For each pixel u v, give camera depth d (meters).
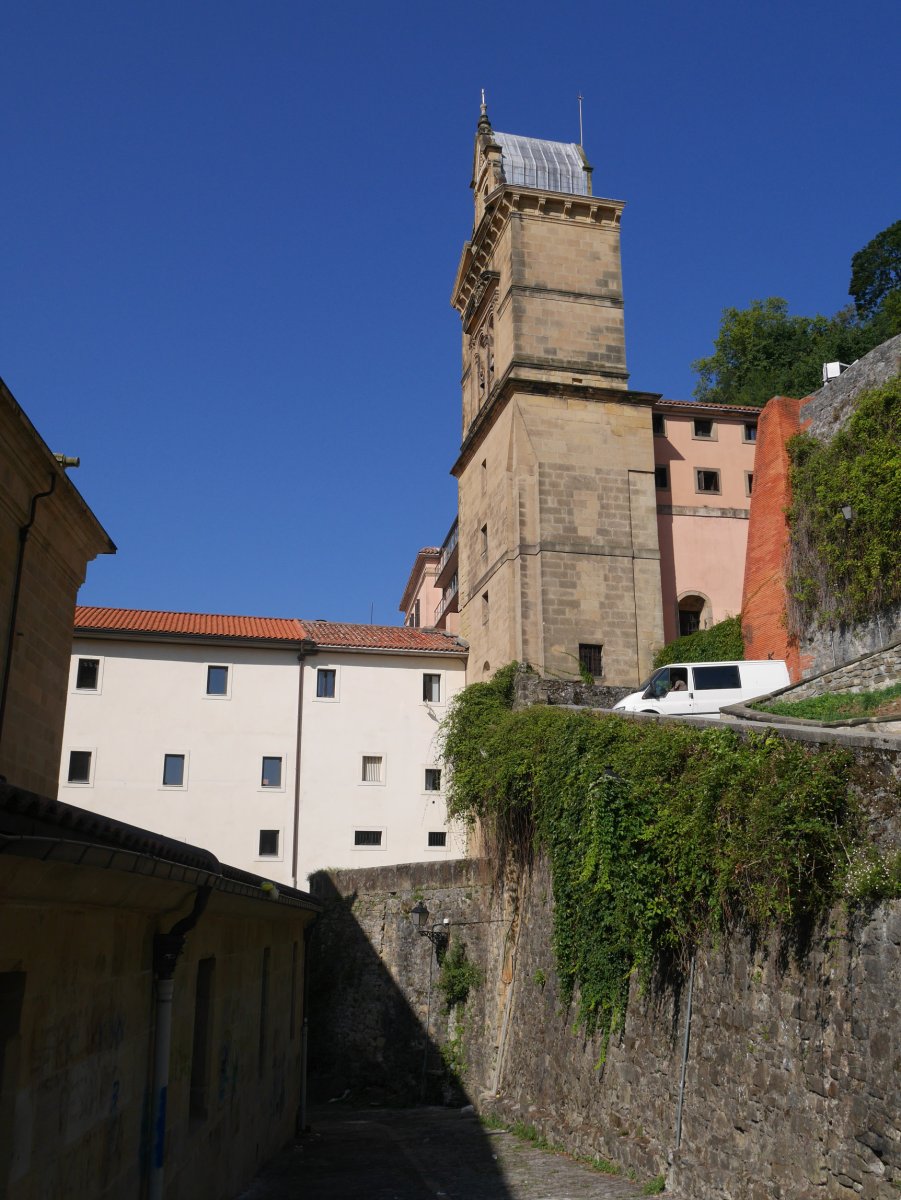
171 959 9.20
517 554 37.28
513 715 26.33
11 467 13.96
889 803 9.76
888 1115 9.12
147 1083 8.91
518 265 40.34
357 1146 18.89
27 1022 6.19
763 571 31.95
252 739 40.34
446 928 27.83
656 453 41.16
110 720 39.31
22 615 15.02
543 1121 18.73
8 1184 5.88
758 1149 11.16
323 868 36.94
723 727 13.06
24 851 5.34
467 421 45.84
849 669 23.23
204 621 43.03
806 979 10.67
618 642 37.28
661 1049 14.01
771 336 64.81
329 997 31.59
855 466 27.25
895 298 56.72
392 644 42.59
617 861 14.84
